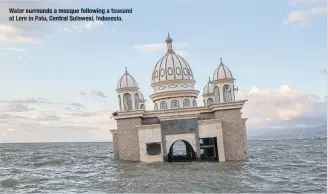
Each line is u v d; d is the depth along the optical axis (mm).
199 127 46188
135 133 48250
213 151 50125
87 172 45219
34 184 35812
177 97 55500
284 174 36250
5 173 47188
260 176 34562
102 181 35125
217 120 45938
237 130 46312
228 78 52562
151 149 48875
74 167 54250
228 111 46594
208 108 48656
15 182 37250
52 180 38625
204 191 27375
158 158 46094
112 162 55281
